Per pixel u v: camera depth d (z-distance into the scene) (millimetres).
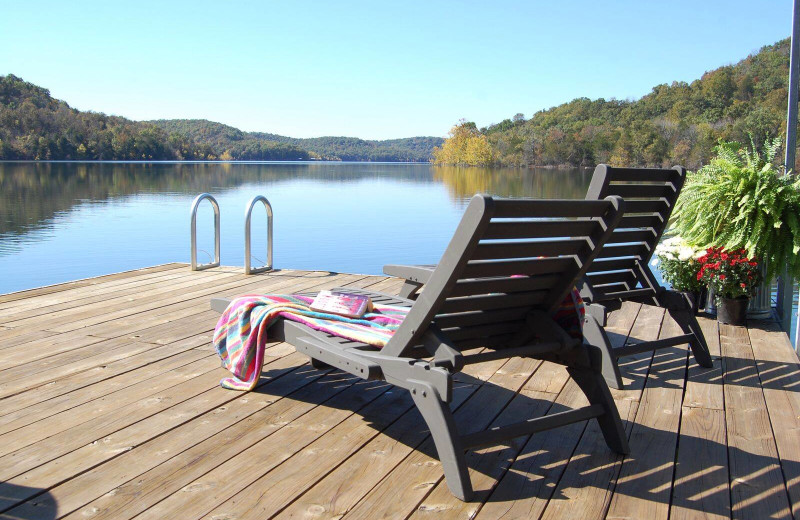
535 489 1915
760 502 1862
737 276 3869
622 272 3266
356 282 5254
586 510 1796
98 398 2574
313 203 21531
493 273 2033
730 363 3236
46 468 1966
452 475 1853
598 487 1935
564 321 2389
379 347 2311
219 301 2994
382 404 2584
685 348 3533
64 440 2170
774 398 2734
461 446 1875
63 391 2643
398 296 3287
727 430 2391
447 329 2178
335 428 2330
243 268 5891
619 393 2797
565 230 2039
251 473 1961
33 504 1754
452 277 1877
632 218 3094
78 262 9578
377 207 20281
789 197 3809
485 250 1907
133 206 19188
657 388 2865
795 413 2562
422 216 17453
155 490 1844
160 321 3836
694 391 2824
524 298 2225
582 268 2162
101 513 1713
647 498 1873
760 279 3871
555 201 1903
